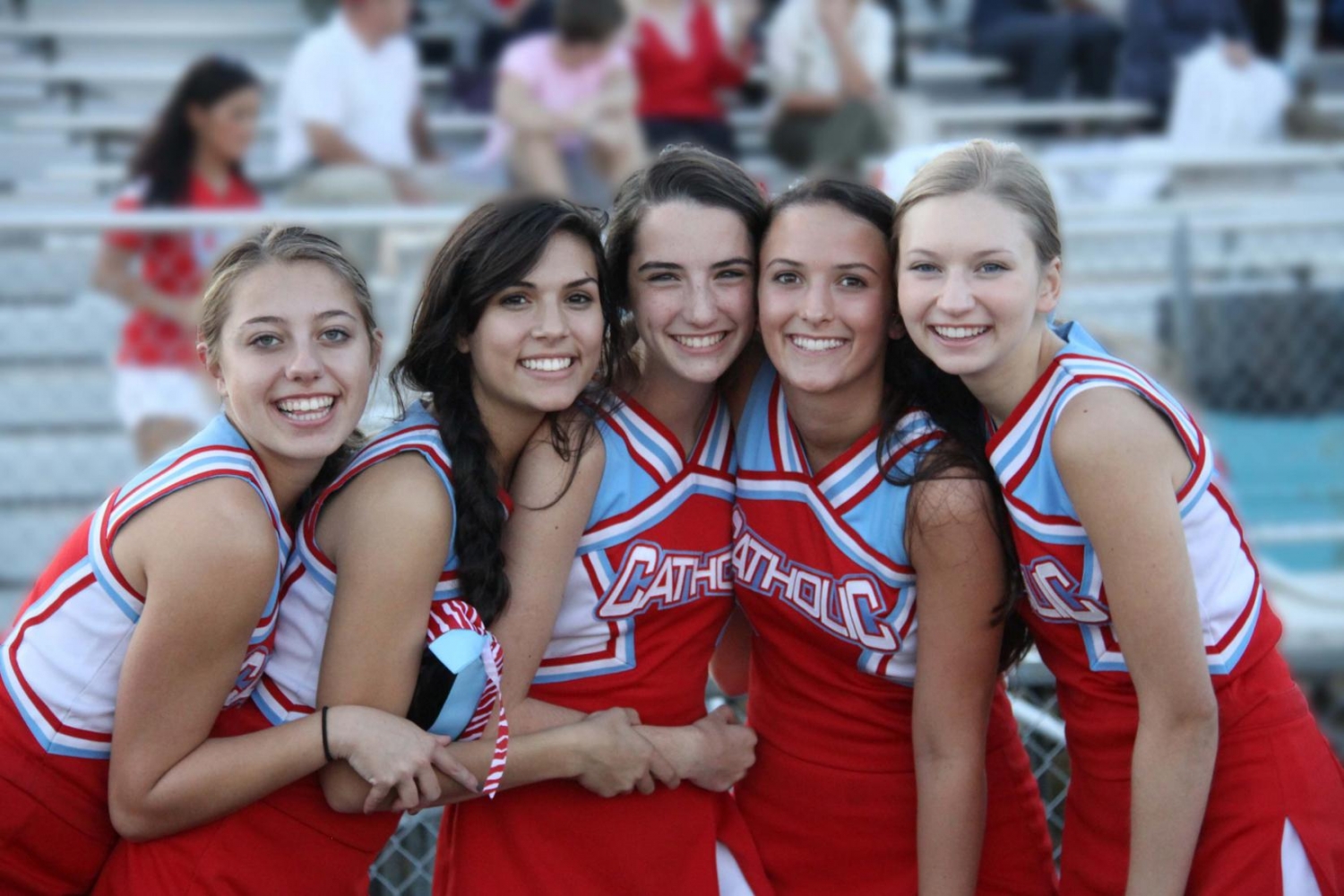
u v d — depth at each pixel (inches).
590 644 82.5
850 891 87.1
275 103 294.7
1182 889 75.7
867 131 240.2
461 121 267.9
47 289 196.9
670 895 84.0
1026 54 311.3
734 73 240.8
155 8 321.4
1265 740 77.0
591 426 79.6
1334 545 192.5
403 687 75.3
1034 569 77.2
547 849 82.7
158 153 178.9
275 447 73.9
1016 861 89.0
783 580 83.9
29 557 193.3
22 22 311.6
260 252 74.4
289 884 76.3
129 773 72.0
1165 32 291.6
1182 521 74.1
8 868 73.9
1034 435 74.6
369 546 73.8
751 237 80.7
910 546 79.5
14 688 74.0
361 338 75.7
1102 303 192.1
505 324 76.4
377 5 214.5
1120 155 248.7
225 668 71.8
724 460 84.4
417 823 113.2
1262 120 275.3
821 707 86.6
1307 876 75.5
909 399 81.2
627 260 81.4
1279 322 189.9
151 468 74.0
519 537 78.3
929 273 74.7
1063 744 109.9
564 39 214.1
